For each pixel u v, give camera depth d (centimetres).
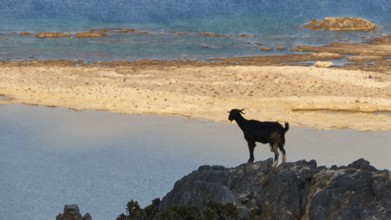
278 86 10581
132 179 7112
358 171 4847
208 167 5556
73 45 14238
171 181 7056
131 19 18538
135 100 9856
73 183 7000
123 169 7425
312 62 12975
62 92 10144
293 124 9000
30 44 14238
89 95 10038
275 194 4997
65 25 17325
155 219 5125
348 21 17638
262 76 11194
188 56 13288
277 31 17200
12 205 6397
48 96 10006
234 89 10369
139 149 8081
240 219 4853
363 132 8794
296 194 4931
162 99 9875
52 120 9100
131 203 5262
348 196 4728
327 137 8544
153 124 9012
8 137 8425
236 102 9762
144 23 18000
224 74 11331
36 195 6656
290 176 4988
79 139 8406
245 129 5481
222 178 5278
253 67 11794
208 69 11712
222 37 15938
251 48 14462
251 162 5509
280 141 5434
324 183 4894
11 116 9219
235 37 15988
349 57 13362
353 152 7975
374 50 14388
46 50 13575
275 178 5053
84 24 17562
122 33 16062
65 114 9362
